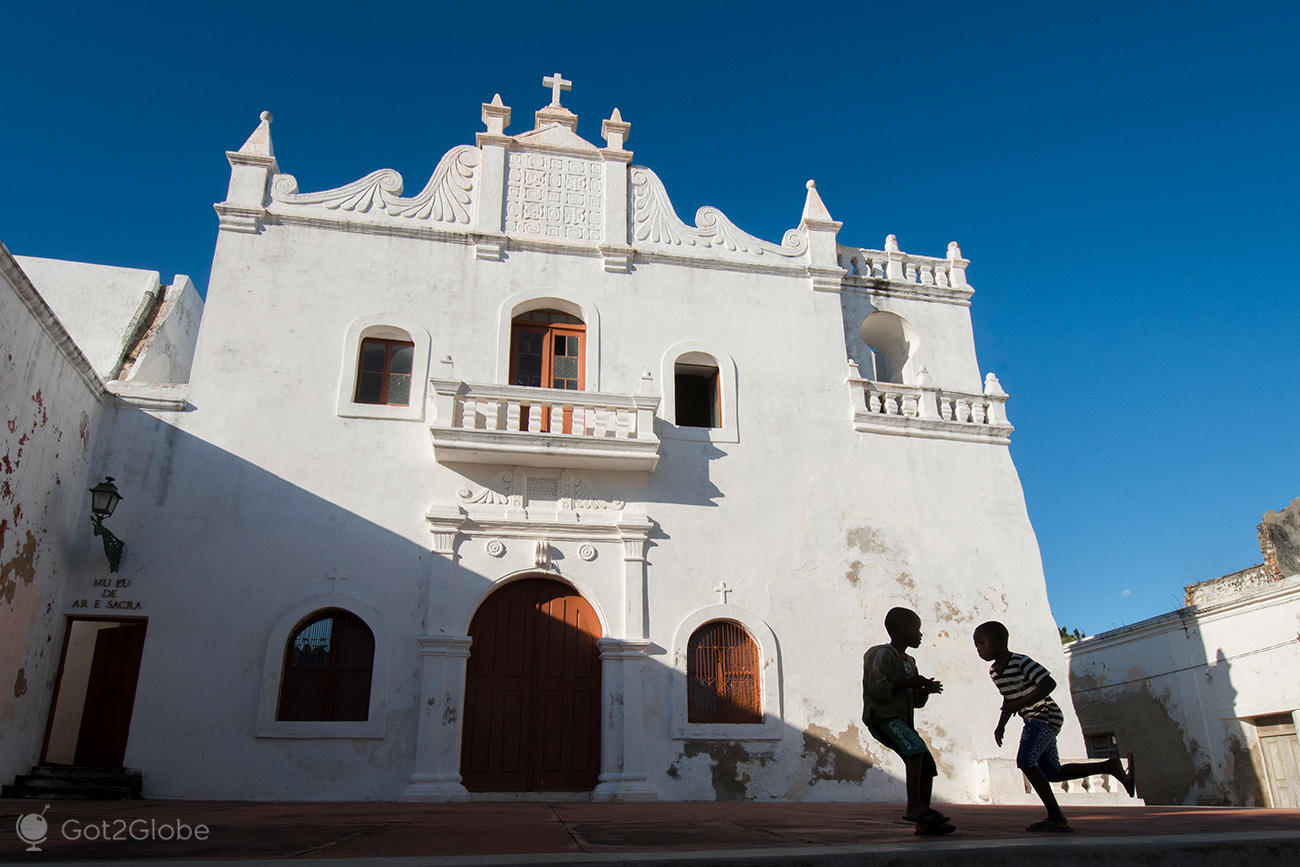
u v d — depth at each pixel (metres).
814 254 16.17
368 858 3.95
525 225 15.27
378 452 13.29
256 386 13.31
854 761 13.02
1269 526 18.55
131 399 12.94
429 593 12.61
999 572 14.62
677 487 14.00
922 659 13.86
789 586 13.80
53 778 10.82
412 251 14.66
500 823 6.98
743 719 13.09
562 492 13.57
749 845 4.91
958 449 15.34
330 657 12.32
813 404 15.10
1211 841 4.73
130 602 11.95
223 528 12.48
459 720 12.07
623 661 12.77
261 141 14.77
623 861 3.87
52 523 11.48
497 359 14.27
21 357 10.37
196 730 11.54
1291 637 14.41
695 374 15.57
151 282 16.48
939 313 16.81
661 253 15.50
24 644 10.95
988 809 10.53
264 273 13.99
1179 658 16.81
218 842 5.15
